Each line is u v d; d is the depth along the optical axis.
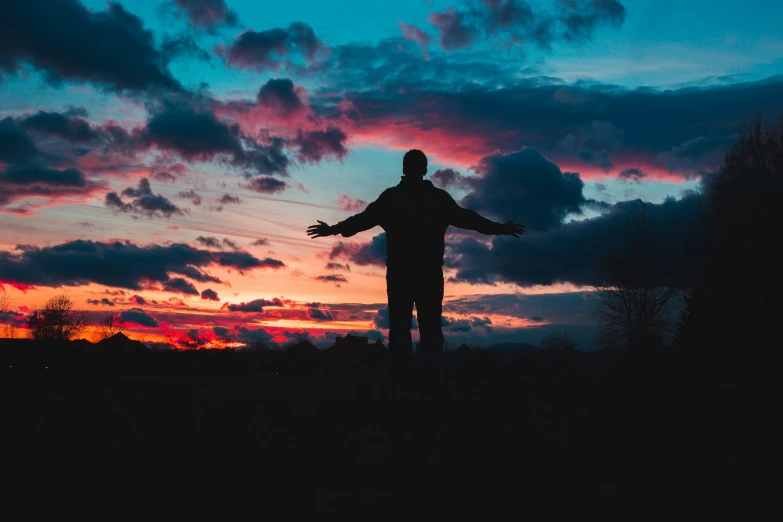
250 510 2.79
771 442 3.62
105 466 3.24
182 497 2.91
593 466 3.39
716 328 32.75
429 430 3.99
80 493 2.90
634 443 3.79
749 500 2.84
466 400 4.98
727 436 3.87
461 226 6.63
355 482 3.13
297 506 2.84
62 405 4.27
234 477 3.16
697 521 2.67
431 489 3.05
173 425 3.97
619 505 2.87
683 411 4.60
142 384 5.32
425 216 6.49
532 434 3.88
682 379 6.19
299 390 5.30
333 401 4.84
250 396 4.93
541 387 5.78
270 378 5.94
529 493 3.00
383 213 6.54
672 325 46.94
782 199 31.95
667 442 3.79
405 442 3.72
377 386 5.69
